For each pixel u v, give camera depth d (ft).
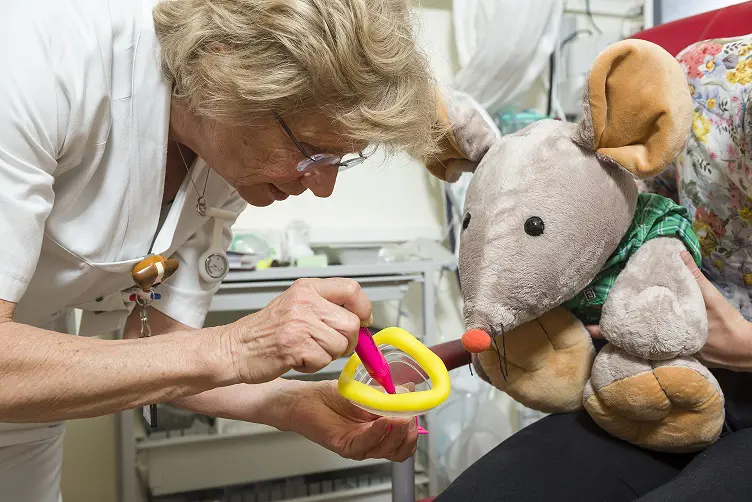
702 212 3.15
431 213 7.41
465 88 6.81
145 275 2.75
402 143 2.32
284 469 5.81
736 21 3.36
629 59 2.45
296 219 6.91
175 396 2.10
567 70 7.34
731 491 2.36
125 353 2.03
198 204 3.13
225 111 2.20
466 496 2.67
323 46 2.01
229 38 2.14
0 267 2.04
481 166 2.79
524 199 2.53
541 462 2.80
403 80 2.24
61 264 2.76
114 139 2.58
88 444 6.24
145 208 2.80
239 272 5.31
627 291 2.56
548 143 2.63
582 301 2.81
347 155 2.44
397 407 2.16
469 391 6.47
